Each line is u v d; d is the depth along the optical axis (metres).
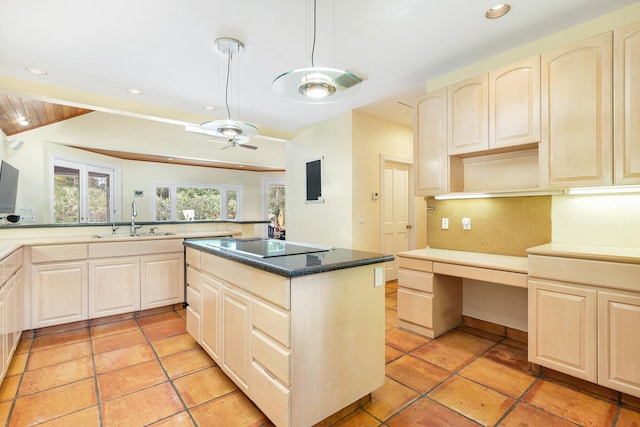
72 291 2.96
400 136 4.87
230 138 3.15
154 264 3.41
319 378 1.59
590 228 2.34
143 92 3.53
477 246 2.95
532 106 2.28
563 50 2.14
